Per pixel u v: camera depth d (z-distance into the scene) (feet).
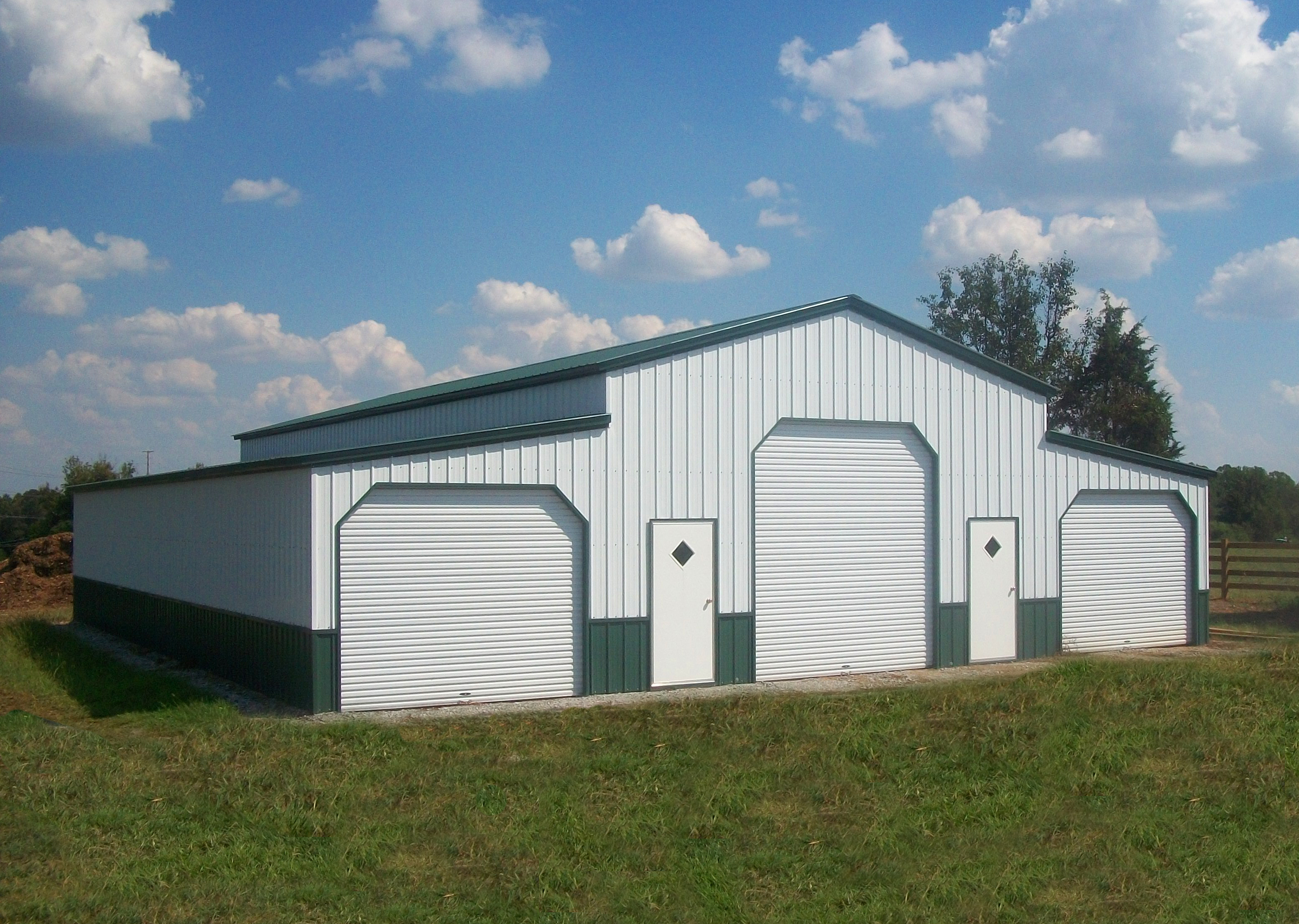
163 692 49.96
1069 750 34.22
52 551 114.52
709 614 51.21
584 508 48.39
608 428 49.19
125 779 32.12
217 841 27.12
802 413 53.88
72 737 36.73
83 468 172.96
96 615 82.64
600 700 47.14
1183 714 38.37
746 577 52.26
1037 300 149.79
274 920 22.54
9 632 72.90
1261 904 23.58
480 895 23.91
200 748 35.55
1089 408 145.38
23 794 30.40
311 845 27.07
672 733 38.04
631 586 49.39
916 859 26.03
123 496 76.02
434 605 45.42
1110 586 63.82
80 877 24.79
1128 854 26.30
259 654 49.11
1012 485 60.34
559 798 30.55
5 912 22.82
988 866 25.50
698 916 22.93
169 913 22.79
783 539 53.52
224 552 54.44
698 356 51.37
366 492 44.21
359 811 29.55
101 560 81.92
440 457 45.52
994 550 59.62
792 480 53.93
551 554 47.83
